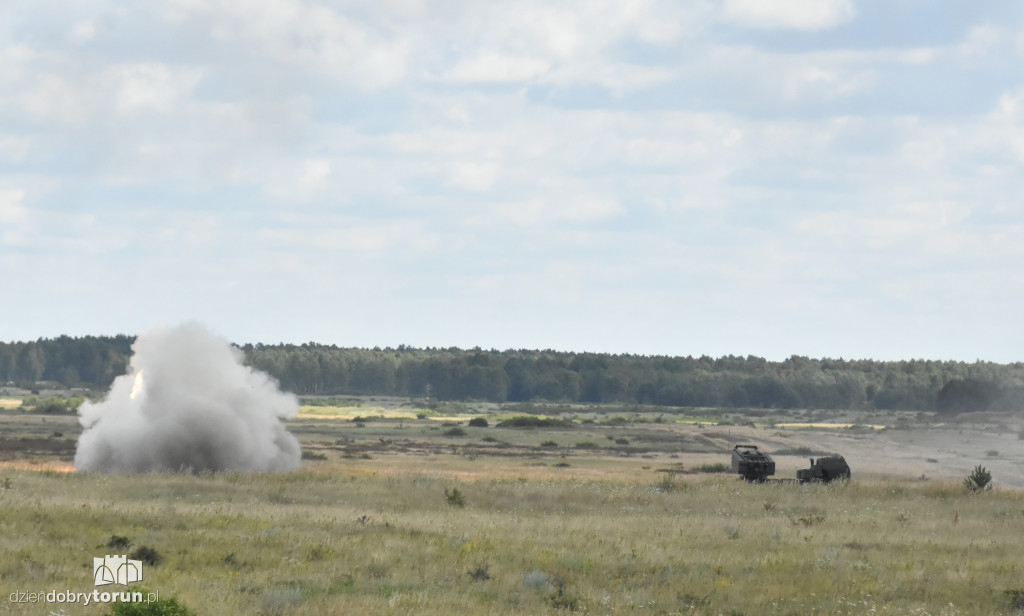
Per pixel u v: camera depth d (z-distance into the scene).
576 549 121.75
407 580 100.44
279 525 133.62
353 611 83.56
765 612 90.88
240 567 104.12
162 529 126.81
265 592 88.50
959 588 102.81
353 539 122.06
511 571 105.69
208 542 116.94
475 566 107.38
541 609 88.88
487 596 94.38
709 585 100.56
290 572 101.62
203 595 88.19
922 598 98.44
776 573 107.88
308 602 87.00
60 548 107.94
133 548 109.69
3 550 104.00
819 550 124.88
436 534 131.12
